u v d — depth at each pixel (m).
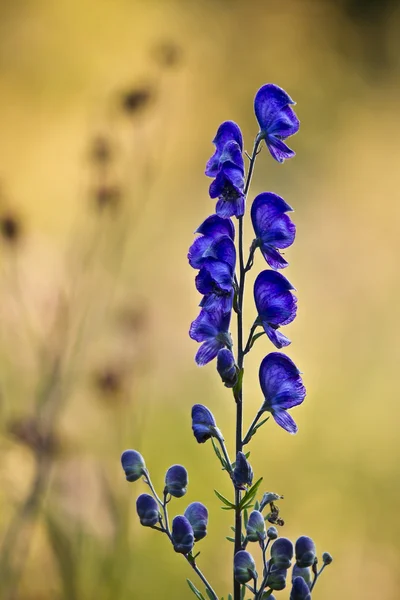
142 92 1.59
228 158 1.01
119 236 1.66
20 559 1.37
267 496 1.02
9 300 1.49
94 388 1.44
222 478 1.80
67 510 1.36
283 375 1.03
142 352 1.50
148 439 1.83
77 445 1.38
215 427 1.01
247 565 1.00
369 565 1.68
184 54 1.66
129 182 1.60
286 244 1.03
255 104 1.04
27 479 1.39
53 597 1.38
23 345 1.49
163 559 1.56
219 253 1.01
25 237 1.52
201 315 1.02
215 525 1.71
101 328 1.50
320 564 1.67
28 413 1.41
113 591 1.39
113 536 1.37
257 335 1.02
